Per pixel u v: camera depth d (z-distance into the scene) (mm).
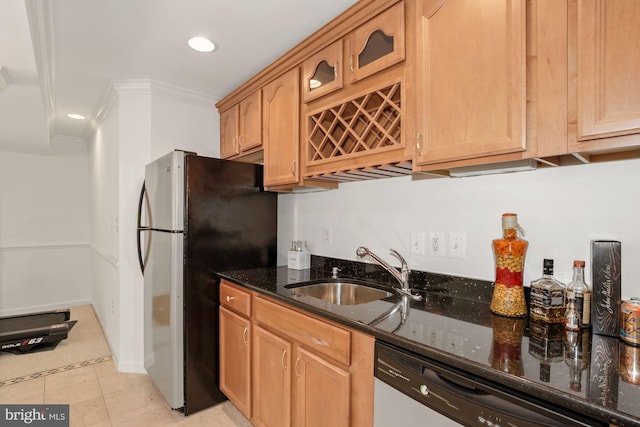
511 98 1000
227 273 2055
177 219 1922
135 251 2535
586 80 872
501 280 1244
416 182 1672
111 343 2898
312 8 1572
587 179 1152
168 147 2568
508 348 934
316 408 1338
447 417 878
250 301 1758
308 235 2303
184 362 1940
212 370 2051
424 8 1221
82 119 3357
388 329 1086
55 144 4113
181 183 1935
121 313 2520
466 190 1476
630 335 957
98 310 3734
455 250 1510
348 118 1722
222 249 2096
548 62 940
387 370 1041
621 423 616
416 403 961
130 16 1631
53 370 2549
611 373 782
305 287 1812
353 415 1183
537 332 1066
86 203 4328
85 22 1678
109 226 2920
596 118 856
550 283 1163
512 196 1334
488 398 810
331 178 1842
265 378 1647
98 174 3473
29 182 3980
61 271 4180
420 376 947
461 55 1113
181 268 1928
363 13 1461
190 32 1780
